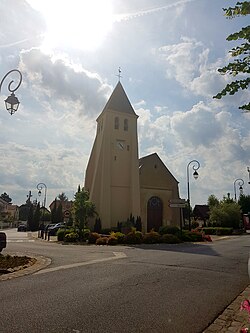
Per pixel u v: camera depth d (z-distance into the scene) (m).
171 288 7.16
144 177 36.16
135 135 36.41
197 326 4.81
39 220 57.44
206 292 6.91
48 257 13.00
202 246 19.67
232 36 3.53
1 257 12.04
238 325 4.87
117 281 7.84
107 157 33.97
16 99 11.51
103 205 32.03
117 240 21.86
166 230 25.56
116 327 4.65
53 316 5.09
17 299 6.11
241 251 16.20
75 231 26.05
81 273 8.99
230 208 44.31
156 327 4.70
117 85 38.53
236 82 3.71
